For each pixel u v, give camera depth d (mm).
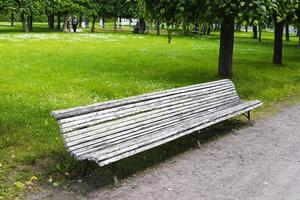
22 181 6336
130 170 6875
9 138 8094
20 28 54250
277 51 21203
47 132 8539
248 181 6680
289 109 12164
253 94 13711
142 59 20812
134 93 12828
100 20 71312
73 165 6770
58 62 18766
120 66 18328
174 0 14156
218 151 8125
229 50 16016
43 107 10469
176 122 8234
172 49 26859
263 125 10258
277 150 8312
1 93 11945
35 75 15250
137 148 6586
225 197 6074
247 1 12727
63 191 6062
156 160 7438
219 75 16188
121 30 56312
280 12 14273
